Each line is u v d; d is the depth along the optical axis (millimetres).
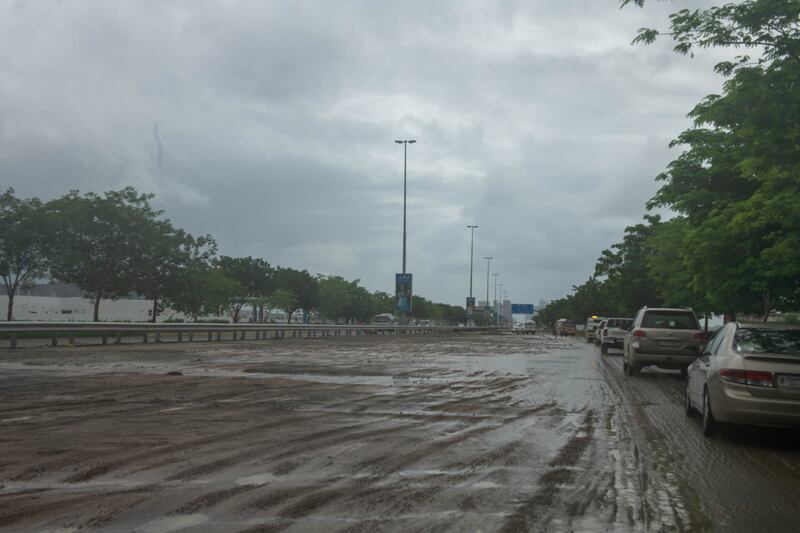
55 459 7438
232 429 9406
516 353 32000
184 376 16719
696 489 6766
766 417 8984
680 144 20812
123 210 46438
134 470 6980
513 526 5398
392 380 16844
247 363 21438
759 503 6301
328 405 12008
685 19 12336
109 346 29516
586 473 7305
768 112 11930
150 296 48438
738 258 18312
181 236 50156
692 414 11852
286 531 5156
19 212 39906
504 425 10305
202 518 5434
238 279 73625
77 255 42594
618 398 14398
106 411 10898
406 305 62125
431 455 7980
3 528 5145
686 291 29656
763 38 12070
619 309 52781
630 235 50156
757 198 15352
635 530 5398
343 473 7020
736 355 9430
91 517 5422
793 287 18031
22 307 56250
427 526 5348
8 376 16266
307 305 81500
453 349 34688
